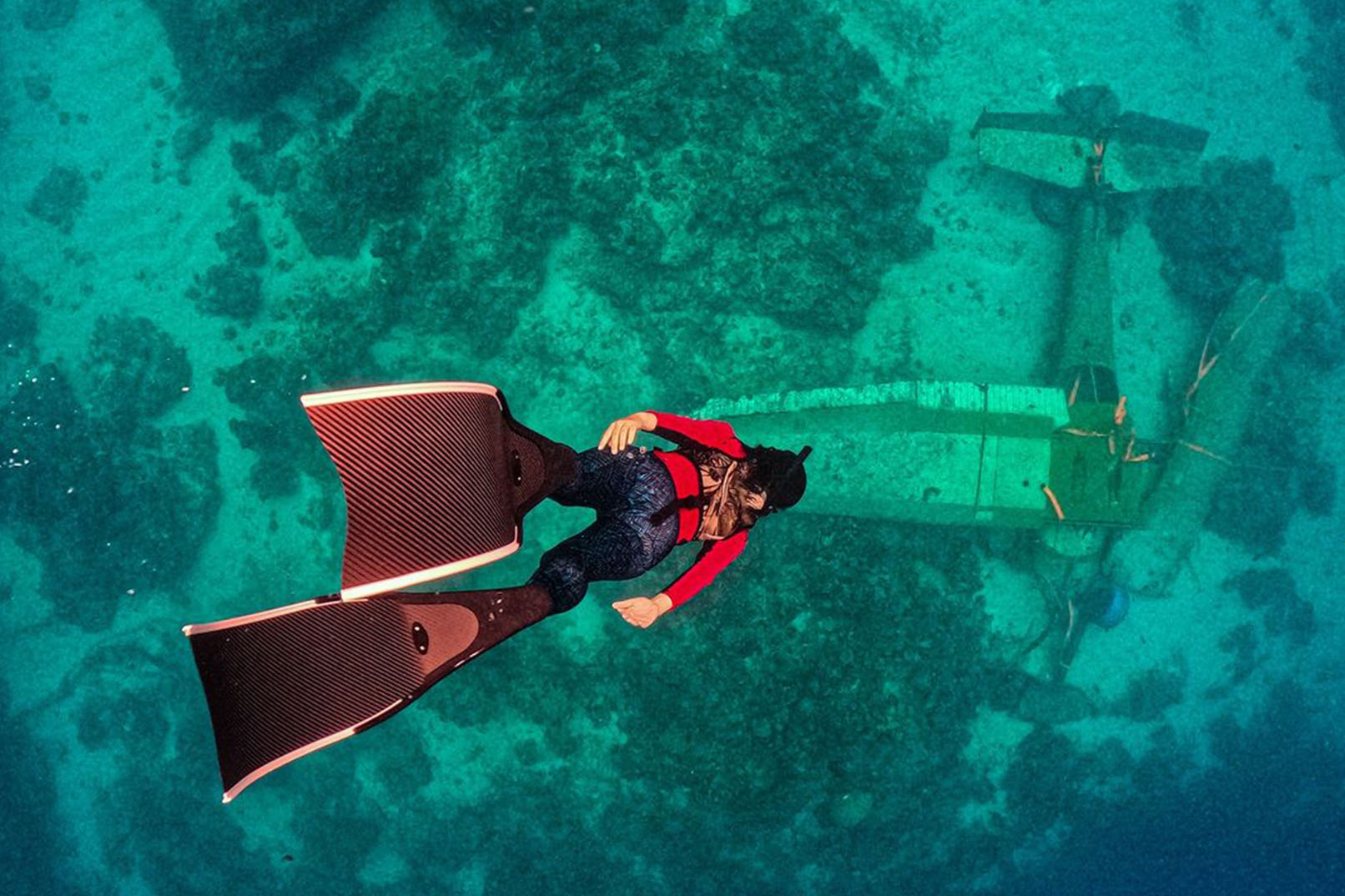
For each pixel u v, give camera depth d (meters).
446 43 20.58
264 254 20.45
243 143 20.91
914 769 17.80
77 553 19.92
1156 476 18.50
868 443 16.48
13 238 21.53
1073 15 20.72
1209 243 19.06
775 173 18.72
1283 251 20.22
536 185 18.98
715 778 17.44
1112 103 19.84
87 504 19.73
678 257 18.70
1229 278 18.97
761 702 17.31
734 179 18.56
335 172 19.69
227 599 20.16
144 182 21.47
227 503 20.23
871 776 17.47
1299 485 19.56
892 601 17.48
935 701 17.83
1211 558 19.42
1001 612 18.80
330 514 19.75
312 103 20.84
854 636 17.45
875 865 18.11
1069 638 18.30
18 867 20.28
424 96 19.81
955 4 20.64
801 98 18.95
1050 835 18.95
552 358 19.30
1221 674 19.25
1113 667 19.20
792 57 19.16
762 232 18.89
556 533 19.09
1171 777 19.05
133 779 20.31
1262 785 19.03
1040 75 20.47
